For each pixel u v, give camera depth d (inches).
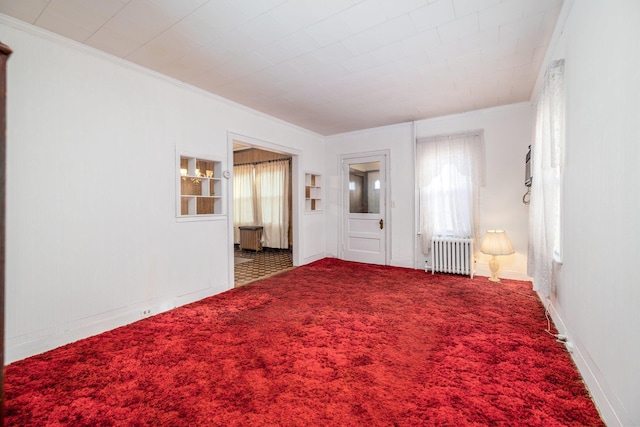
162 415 59.6
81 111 96.3
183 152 128.6
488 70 119.8
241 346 88.7
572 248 79.5
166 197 122.0
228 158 150.5
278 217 286.7
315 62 111.2
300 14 82.5
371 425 56.4
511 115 162.2
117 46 97.9
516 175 161.8
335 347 87.7
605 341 57.6
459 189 174.2
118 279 105.7
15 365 78.3
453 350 85.1
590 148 65.4
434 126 185.0
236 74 120.7
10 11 78.1
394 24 88.0
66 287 92.1
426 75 124.0
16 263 82.3
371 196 214.1
